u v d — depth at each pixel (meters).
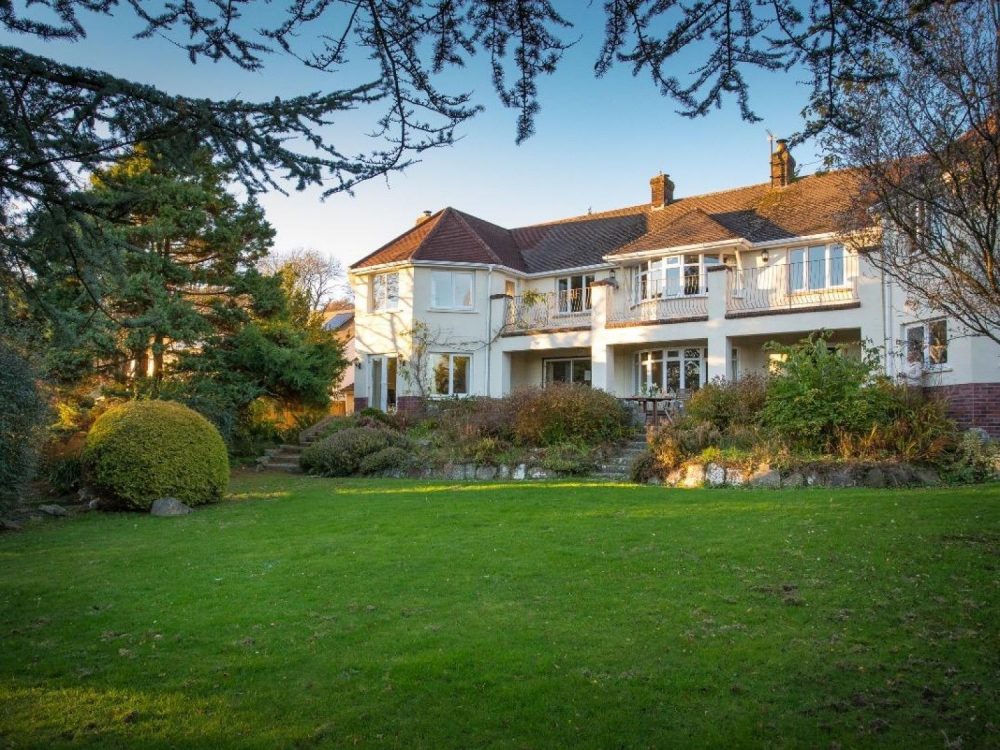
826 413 13.56
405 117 4.39
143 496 12.38
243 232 19.42
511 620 5.65
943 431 12.91
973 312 7.75
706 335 20.64
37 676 4.86
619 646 5.07
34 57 3.71
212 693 4.53
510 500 11.61
